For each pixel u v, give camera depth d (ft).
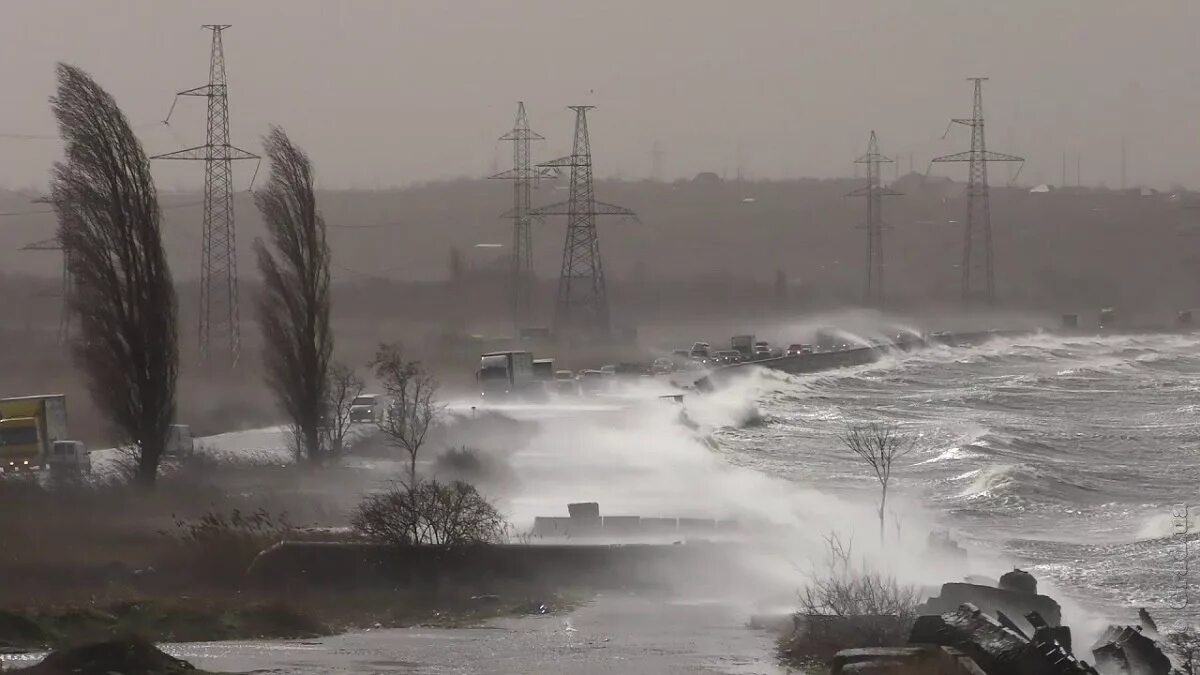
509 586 517.14
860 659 325.01
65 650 341.00
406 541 529.04
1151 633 488.02
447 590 507.30
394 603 485.15
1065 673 326.65
